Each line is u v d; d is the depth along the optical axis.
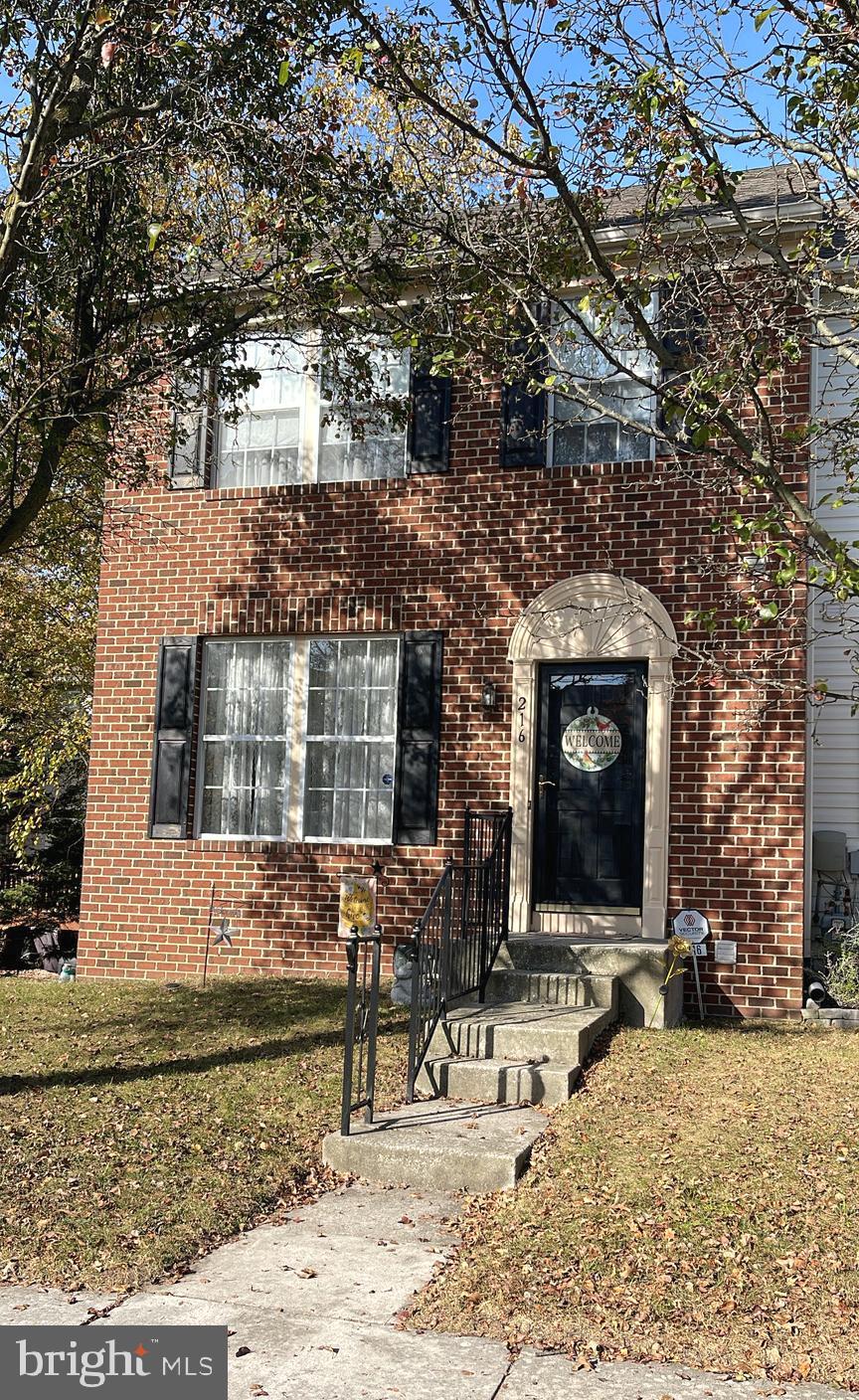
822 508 10.83
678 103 5.91
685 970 9.23
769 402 9.45
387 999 9.86
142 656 11.93
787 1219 5.12
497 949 8.91
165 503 11.92
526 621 10.33
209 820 11.64
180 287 9.27
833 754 10.80
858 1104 6.68
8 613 17.05
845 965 9.40
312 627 11.22
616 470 10.17
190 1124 6.66
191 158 8.59
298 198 8.43
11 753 16.66
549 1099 6.88
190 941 11.41
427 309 7.91
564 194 6.07
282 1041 8.51
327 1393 3.87
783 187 9.94
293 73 7.75
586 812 10.09
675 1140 6.09
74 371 8.65
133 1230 5.20
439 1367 4.06
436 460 10.87
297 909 11.05
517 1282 4.70
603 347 6.30
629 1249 4.92
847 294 6.66
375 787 11.09
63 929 14.28
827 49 5.63
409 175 8.41
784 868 9.34
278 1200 5.74
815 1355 4.13
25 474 9.10
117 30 7.77
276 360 11.84
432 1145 5.98
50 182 7.80
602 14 6.21
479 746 10.43
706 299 6.91
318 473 11.57
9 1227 5.24
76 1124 6.65
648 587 9.95
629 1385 3.95
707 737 9.62
